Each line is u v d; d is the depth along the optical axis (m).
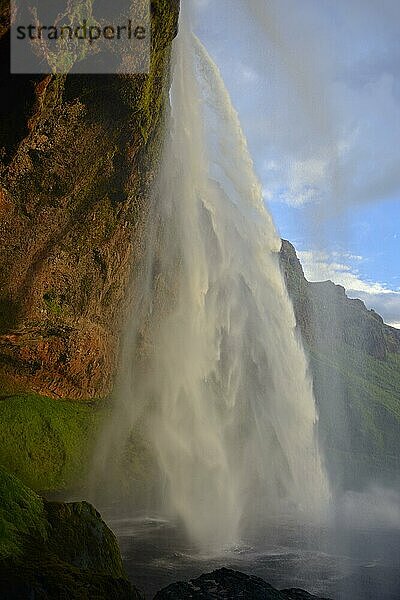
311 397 41.28
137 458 28.02
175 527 20.78
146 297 30.55
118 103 18.91
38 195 19.59
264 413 37.50
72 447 24.22
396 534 22.97
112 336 28.62
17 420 22.78
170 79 23.52
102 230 24.38
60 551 9.00
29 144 17.55
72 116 18.16
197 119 30.45
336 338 90.94
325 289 89.00
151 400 31.39
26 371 24.80
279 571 16.12
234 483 32.06
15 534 8.49
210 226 33.75
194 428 32.97
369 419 72.56
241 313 36.44
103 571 9.63
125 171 22.69
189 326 33.56
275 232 38.28
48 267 22.97
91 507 10.73
